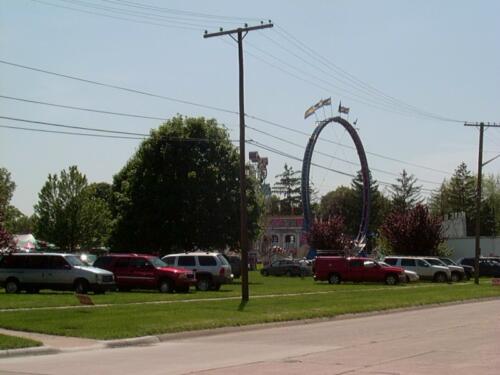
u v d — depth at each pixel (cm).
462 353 1452
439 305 3278
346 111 8212
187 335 1950
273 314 2433
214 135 5506
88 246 6700
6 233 4112
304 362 1343
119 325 1947
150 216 5381
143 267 3506
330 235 7725
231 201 5444
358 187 13562
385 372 1185
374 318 2588
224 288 4062
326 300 3100
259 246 10775
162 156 5438
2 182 8369
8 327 1878
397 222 6744
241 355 1501
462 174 13562
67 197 6500
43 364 1366
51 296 2992
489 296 3822
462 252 7956
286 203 16912
